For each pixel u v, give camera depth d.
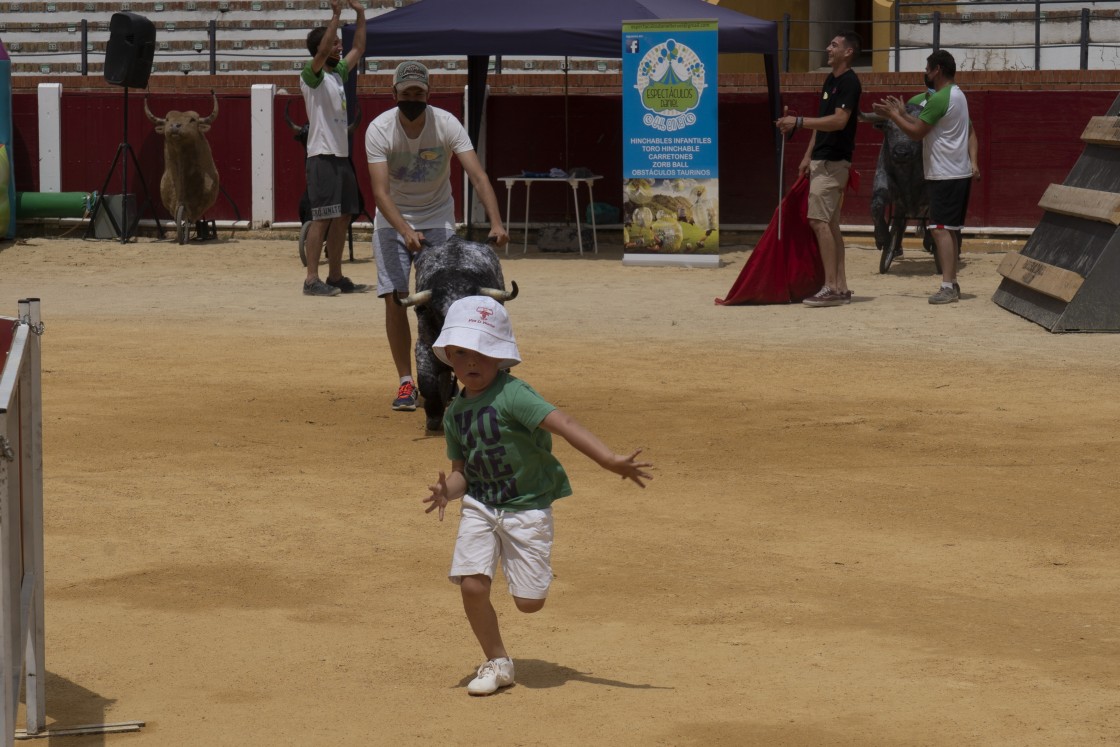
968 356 28.80
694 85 45.66
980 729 10.41
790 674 11.67
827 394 24.88
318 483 18.67
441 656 12.27
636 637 12.70
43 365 27.91
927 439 21.23
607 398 24.48
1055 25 61.34
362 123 55.16
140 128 56.62
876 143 52.00
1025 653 12.17
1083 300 31.55
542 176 51.00
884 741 10.20
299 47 65.25
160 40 66.12
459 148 22.91
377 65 63.47
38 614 10.66
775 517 16.91
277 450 20.62
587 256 50.72
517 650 12.40
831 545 15.70
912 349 29.75
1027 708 10.84
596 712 10.84
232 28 65.69
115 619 13.29
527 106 54.59
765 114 53.22
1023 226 50.72
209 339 31.55
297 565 15.04
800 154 53.16
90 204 55.62
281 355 29.38
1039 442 21.02
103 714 10.98
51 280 43.62
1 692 8.48
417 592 14.12
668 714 10.78
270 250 52.00
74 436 21.42
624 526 16.55
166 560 15.21
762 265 36.81
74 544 15.78
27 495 10.45
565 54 47.56
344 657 12.26
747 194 53.78
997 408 23.50
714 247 46.31
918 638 12.59
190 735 10.51
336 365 28.20
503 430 11.04
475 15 47.81
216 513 17.14
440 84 54.59
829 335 31.77
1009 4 61.91
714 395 24.80
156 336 31.95
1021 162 50.56
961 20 62.88
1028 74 51.53
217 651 12.41
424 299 20.23
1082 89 50.94
